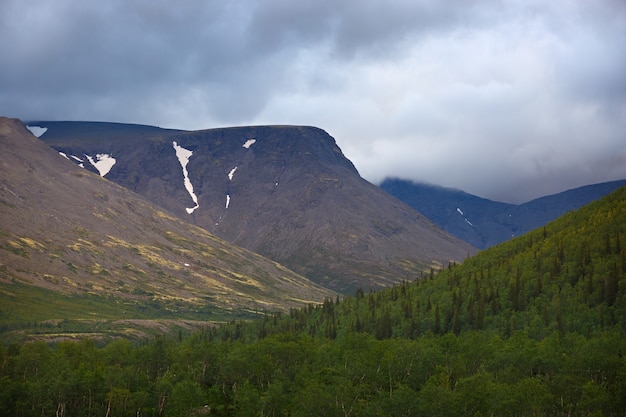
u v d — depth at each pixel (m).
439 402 170.25
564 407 178.00
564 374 188.75
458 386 182.12
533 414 170.88
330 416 175.88
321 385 181.75
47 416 187.00
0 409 183.00
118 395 189.38
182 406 188.50
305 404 175.62
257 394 188.25
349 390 181.38
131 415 191.00
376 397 184.50
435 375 191.00
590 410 172.25
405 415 171.38
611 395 177.00
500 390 173.88
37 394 186.88
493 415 171.38
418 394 177.00
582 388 175.88
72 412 191.88
